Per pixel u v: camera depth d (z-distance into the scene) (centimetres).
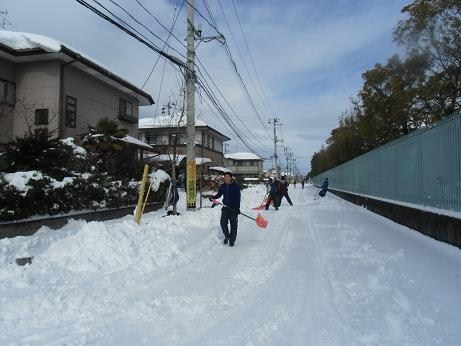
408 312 527
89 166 1487
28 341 433
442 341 443
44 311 517
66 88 2041
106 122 1812
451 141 989
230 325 486
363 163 2375
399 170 1477
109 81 2392
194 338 449
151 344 432
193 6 1642
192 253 863
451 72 1867
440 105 2044
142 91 2739
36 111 1967
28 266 700
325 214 1802
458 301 568
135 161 1970
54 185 1127
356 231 1225
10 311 512
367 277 691
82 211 1271
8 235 966
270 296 596
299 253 902
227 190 998
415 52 1892
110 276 671
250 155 9744
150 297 574
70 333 456
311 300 579
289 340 449
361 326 484
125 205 1552
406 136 1384
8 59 1962
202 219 1304
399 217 1412
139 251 807
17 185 1002
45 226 1077
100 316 505
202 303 557
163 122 3844
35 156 1187
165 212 1716
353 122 3888
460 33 1744
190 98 1659
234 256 863
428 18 1741
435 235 1049
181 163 2695
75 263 728
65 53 1914
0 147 1592
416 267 750
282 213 1859
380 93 2719
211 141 5422
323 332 469
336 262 809
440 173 1055
